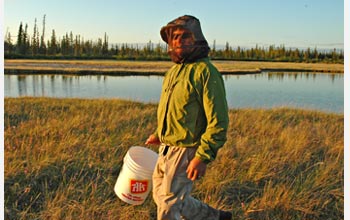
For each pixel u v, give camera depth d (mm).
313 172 4191
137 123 6395
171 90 2488
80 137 5078
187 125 2439
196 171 2371
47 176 3871
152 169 3076
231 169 4016
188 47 2418
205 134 2371
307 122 7008
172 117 2477
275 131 5895
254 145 5047
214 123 2340
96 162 4219
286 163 4406
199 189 3629
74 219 3176
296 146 4941
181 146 2486
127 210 3240
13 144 4746
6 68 21188
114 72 20844
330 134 5992
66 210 3270
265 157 4371
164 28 2494
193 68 2416
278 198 3385
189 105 2418
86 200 3428
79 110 7492
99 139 4988
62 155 4270
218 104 2336
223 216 2830
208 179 3719
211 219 2799
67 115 6859
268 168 4176
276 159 4395
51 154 4352
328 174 4102
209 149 2350
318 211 3344
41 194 3572
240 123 6523
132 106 8570
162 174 2615
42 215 3199
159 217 2572
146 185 2947
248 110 8445
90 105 8367
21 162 4039
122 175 3002
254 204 3387
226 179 3816
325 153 4938
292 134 5668
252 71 22891
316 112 8500
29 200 3482
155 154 3156
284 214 3277
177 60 2473
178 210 2557
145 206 3369
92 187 3547
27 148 4438
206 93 2348
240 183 3814
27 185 3676
